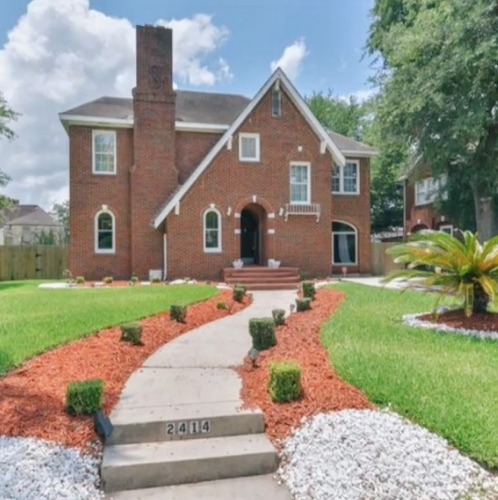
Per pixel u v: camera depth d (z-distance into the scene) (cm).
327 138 1994
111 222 2014
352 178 2278
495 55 1445
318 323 845
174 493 369
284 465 396
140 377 566
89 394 441
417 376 523
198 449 409
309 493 351
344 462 372
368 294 1274
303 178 2003
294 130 1981
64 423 425
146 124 2006
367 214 2283
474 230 2156
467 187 2095
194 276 1861
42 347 648
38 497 329
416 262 883
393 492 340
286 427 437
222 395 502
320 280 1869
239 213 1914
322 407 457
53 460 371
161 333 794
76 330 758
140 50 2008
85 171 1978
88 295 1266
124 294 1282
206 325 908
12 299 1178
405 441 392
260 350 670
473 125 1562
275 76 1947
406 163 2261
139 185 1994
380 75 1933
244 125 1923
